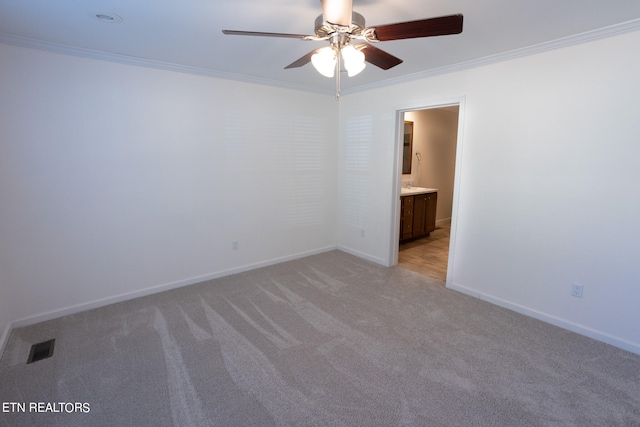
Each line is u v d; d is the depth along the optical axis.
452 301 3.15
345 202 4.61
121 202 3.04
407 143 5.62
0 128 2.47
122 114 2.96
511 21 2.10
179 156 3.31
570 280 2.59
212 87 3.42
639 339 2.30
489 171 3.00
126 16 2.05
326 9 1.47
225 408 1.83
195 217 3.49
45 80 2.59
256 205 3.93
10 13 2.01
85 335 2.55
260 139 3.84
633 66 2.16
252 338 2.51
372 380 2.05
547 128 2.59
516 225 2.87
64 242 2.81
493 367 2.17
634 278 2.28
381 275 3.83
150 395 1.92
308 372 2.12
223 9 1.94
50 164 2.69
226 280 3.66
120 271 3.12
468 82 3.05
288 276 3.79
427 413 1.79
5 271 2.57
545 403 1.85
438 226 6.44
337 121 4.55
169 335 2.55
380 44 2.53
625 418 1.75
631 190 2.24
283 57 2.90
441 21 1.52
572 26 2.18
